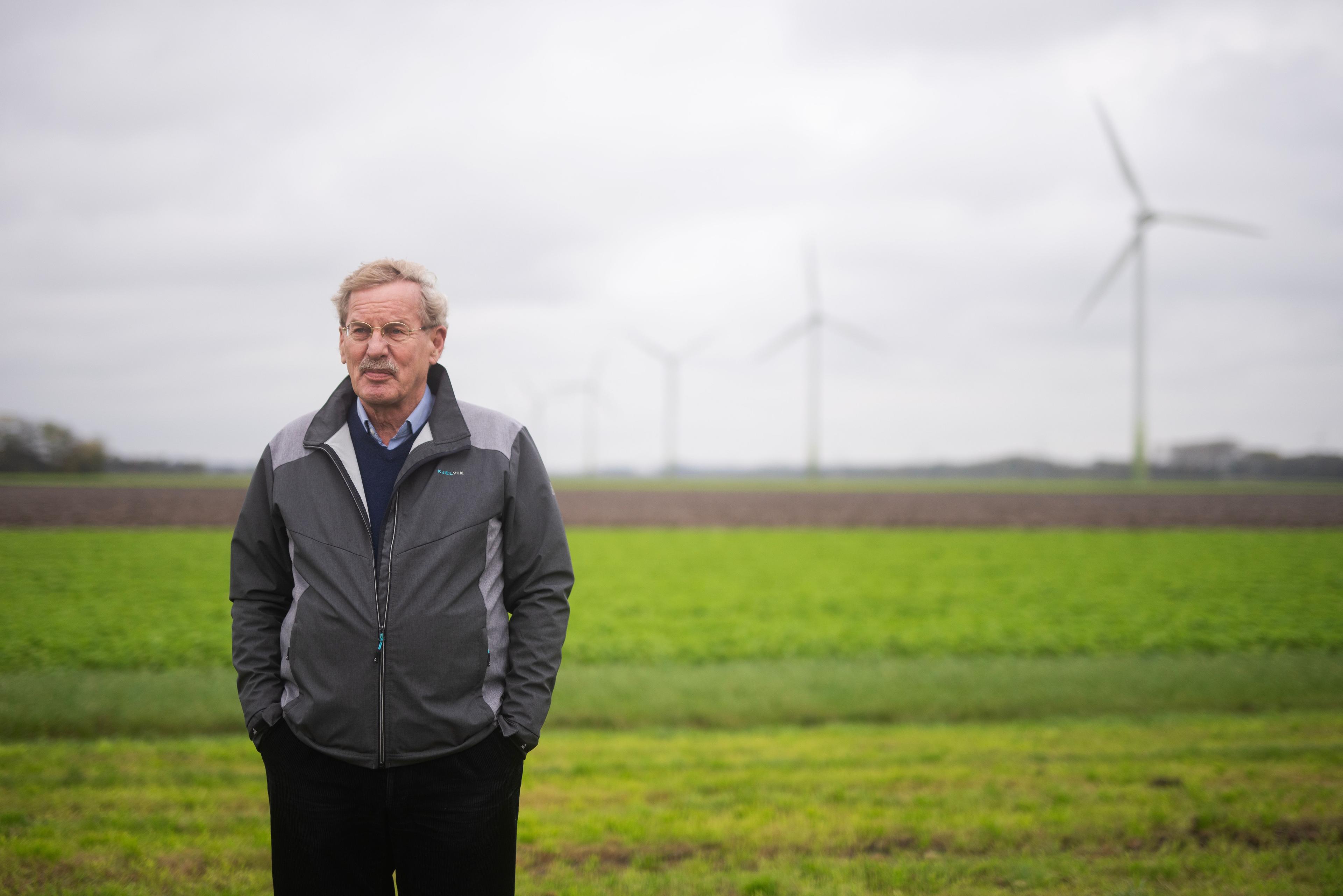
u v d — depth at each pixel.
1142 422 81.12
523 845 5.58
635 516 51.47
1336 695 11.07
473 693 2.86
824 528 43.75
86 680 10.84
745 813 6.23
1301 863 5.11
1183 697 10.91
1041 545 34.56
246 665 2.94
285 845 2.84
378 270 2.98
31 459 99.56
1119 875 4.99
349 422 3.05
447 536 2.85
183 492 63.81
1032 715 10.55
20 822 5.68
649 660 13.77
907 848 5.51
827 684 11.59
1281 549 32.75
